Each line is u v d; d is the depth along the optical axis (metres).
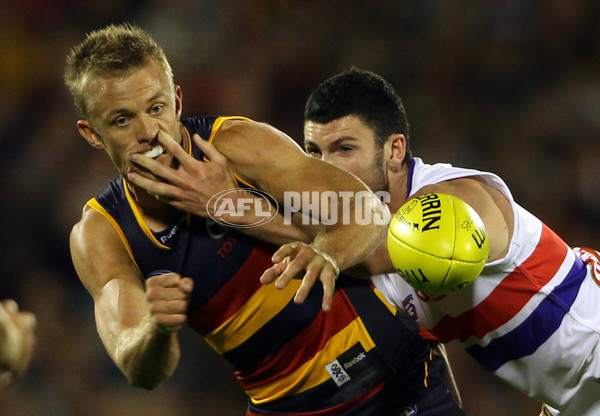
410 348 11.98
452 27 35.41
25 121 33.47
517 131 33.09
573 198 31.67
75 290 29.19
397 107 12.86
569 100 33.78
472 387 26.11
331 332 11.20
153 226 10.38
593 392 12.36
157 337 8.75
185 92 33.75
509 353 12.12
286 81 34.56
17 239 30.20
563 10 35.44
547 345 11.93
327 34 35.56
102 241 10.48
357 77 12.78
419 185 12.34
